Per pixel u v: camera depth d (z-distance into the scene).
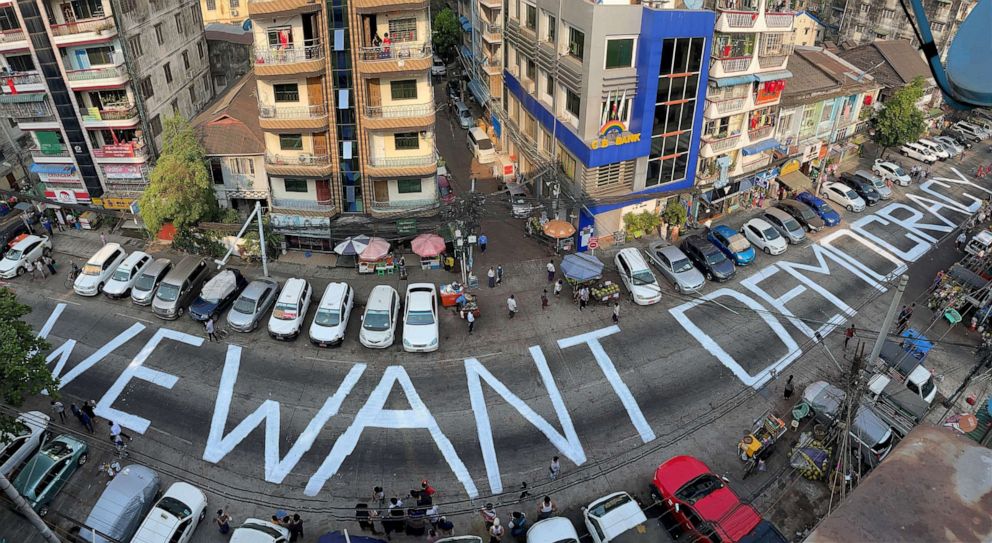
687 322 38.44
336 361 35.50
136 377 34.34
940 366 35.88
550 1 42.59
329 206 43.47
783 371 35.06
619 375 34.62
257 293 38.19
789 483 29.06
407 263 43.59
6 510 27.16
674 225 46.19
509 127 54.53
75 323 38.16
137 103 46.00
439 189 48.59
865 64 63.06
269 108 40.41
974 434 26.89
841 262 44.56
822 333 37.81
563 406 32.81
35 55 42.62
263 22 38.06
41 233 46.78
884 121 56.00
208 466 29.72
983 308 37.94
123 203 47.03
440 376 34.50
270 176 42.53
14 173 51.25
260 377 34.41
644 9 38.28
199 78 56.31
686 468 27.92
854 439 28.52
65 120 45.00
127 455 30.12
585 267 39.56
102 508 26.41
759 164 49.31
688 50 40.31
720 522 25.41
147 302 39.25
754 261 44.28
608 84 39.72
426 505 27.12
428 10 39.00
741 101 44.31
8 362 27.22
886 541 6.43
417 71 39.53
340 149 42.06
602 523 25.72
